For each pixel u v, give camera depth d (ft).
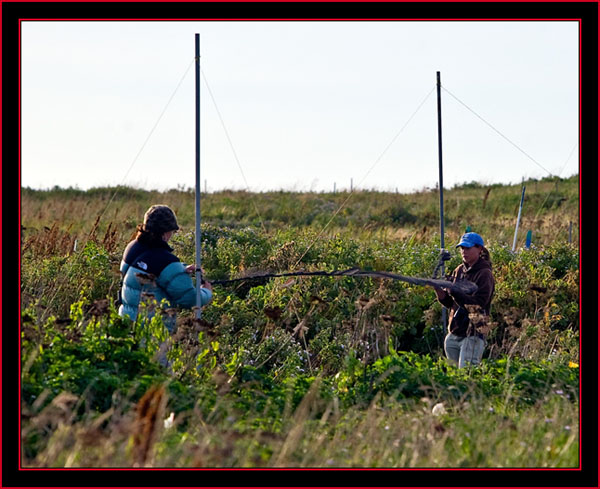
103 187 375.45
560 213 302.66
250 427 76.02
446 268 154.81
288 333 121.19
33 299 109.60
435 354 134.10
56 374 81.15
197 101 103.71
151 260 95.09
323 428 80.02
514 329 114.52
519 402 91.04
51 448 66.64
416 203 364.38
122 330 90.48
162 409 69.05
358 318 114.83
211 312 129.29
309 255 165.58
